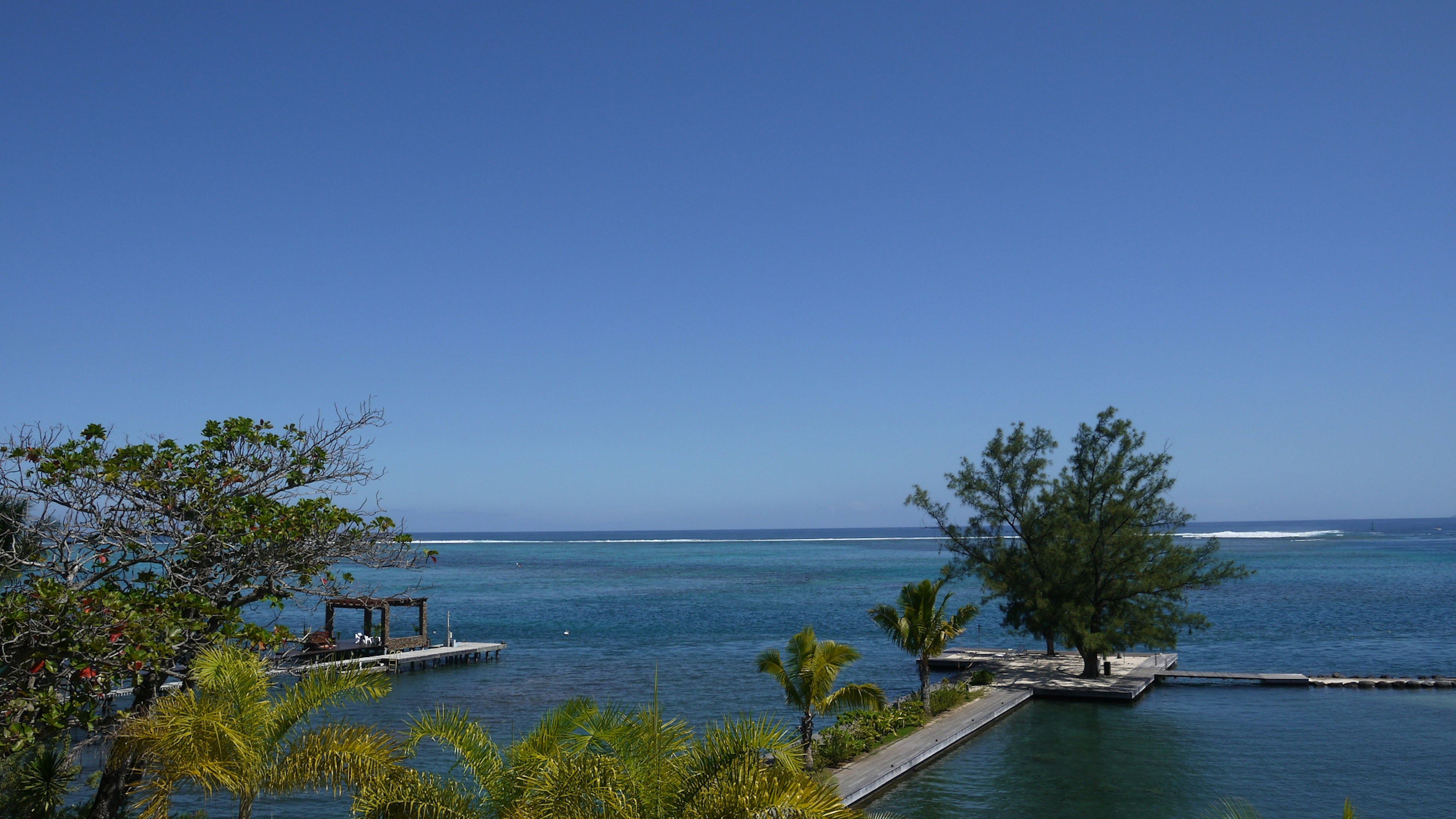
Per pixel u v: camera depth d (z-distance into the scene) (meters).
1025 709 39.12
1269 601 86.25
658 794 11.02
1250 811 22.55
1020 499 46.12
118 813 15.29
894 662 53.97
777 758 11.27
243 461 17.38
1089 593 44.56
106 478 15.53
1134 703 40.25
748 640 63.56
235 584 16.73
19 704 13.13
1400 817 25.09
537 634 67.00
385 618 50.16
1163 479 44.12
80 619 13.30
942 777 29.02
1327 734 34.38
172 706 12.47
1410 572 124.50
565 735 13.07
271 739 12.62
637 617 78.25
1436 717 37.19
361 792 12.43
